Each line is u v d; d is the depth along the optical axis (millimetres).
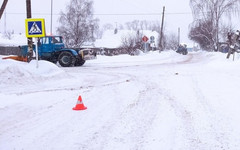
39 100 7645
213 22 44281
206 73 14281
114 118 5797
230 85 9875
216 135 4664
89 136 4699
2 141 4508
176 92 8688
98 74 14945
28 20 11438
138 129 5047
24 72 11438
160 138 4570
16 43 44781
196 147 4168
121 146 4230
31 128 5180
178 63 23984
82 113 6254
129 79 12430
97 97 8094
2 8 14500
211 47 47688
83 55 20969
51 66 13172
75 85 10703
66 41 43844
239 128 4988
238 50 26688
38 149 4164
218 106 6648
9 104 7082
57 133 4879
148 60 29125
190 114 5984
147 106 6820
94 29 46625
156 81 11453
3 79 10570
